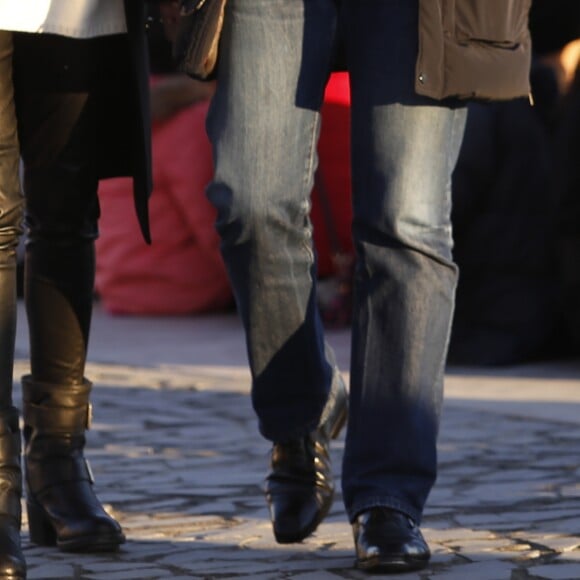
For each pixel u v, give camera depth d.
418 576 11.20
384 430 11.35
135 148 12.05
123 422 19.94
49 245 12.48
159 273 32.69
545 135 25.72
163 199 32.44
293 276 11.49
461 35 10.98
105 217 33.19
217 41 10.99
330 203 30.16
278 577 11.31
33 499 12.69
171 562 11.98
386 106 11.05
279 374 11.91
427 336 11.30
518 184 25.36
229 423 19.86
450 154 11.33
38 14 11.02
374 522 11.32
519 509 14.02
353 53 11.20
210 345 28.48
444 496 14.68
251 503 14.55
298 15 11.06
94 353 27.55
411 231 11.16
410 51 11.02
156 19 12.53
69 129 12.09
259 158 11.04
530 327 25.50
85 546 12.30
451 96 11.06
